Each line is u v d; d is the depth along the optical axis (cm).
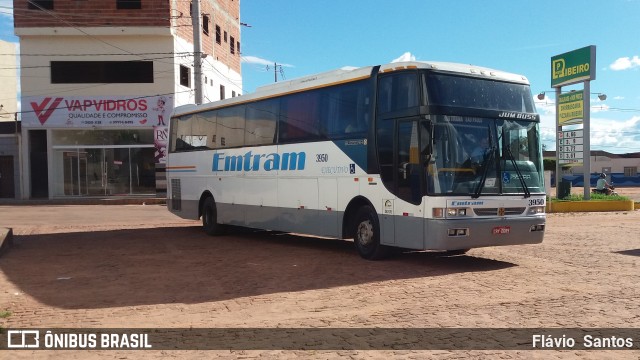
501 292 822
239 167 1495
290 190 1300
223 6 4100
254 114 1445
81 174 3228
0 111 4156
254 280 936
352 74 1140
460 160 996
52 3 3162
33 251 1289
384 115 1062
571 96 2584
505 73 1098
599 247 1284
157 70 3203
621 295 796
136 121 3206
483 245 1005
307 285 890
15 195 3266
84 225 1917
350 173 1133
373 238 1103
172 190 1848
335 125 1177
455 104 1005
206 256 1210
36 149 3256
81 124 3194
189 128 1762
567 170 5912
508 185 1036
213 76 3834
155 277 968
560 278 922
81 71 3195
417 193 991
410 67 1019
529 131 1087
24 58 3167
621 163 7000
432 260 1117
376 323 668
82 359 551
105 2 3166
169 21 3162
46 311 739
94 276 979
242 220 1480
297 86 1293
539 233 1070
